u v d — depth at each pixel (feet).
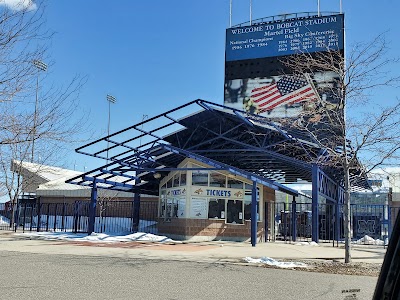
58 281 28.81
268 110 113.50
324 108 51.37
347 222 43.34
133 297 24.50
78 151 64.69
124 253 46.85
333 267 39.55
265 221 75.51
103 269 34.83
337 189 99.55
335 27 113.80
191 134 72.28
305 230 92.84
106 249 50.65
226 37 126.62
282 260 44.24
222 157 82.07
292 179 111.14
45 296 24.04
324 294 26.76
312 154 68.64
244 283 30.17
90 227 71.31
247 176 62.23
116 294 25.18
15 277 29.96
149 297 24.64
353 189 111.14
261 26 123.54
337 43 111.75
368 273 36.29
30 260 39.47
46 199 129.29
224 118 68.13
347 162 44.62
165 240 65.87
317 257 47.34
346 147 47.06
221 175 71.51
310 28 116.16
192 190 70.64
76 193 124.57
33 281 28.55
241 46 124.16
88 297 24.14
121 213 112.37
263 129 67.41
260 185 73.72
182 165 73.51
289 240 78.74
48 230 86.63
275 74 118.32
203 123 71.10
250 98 119.85
